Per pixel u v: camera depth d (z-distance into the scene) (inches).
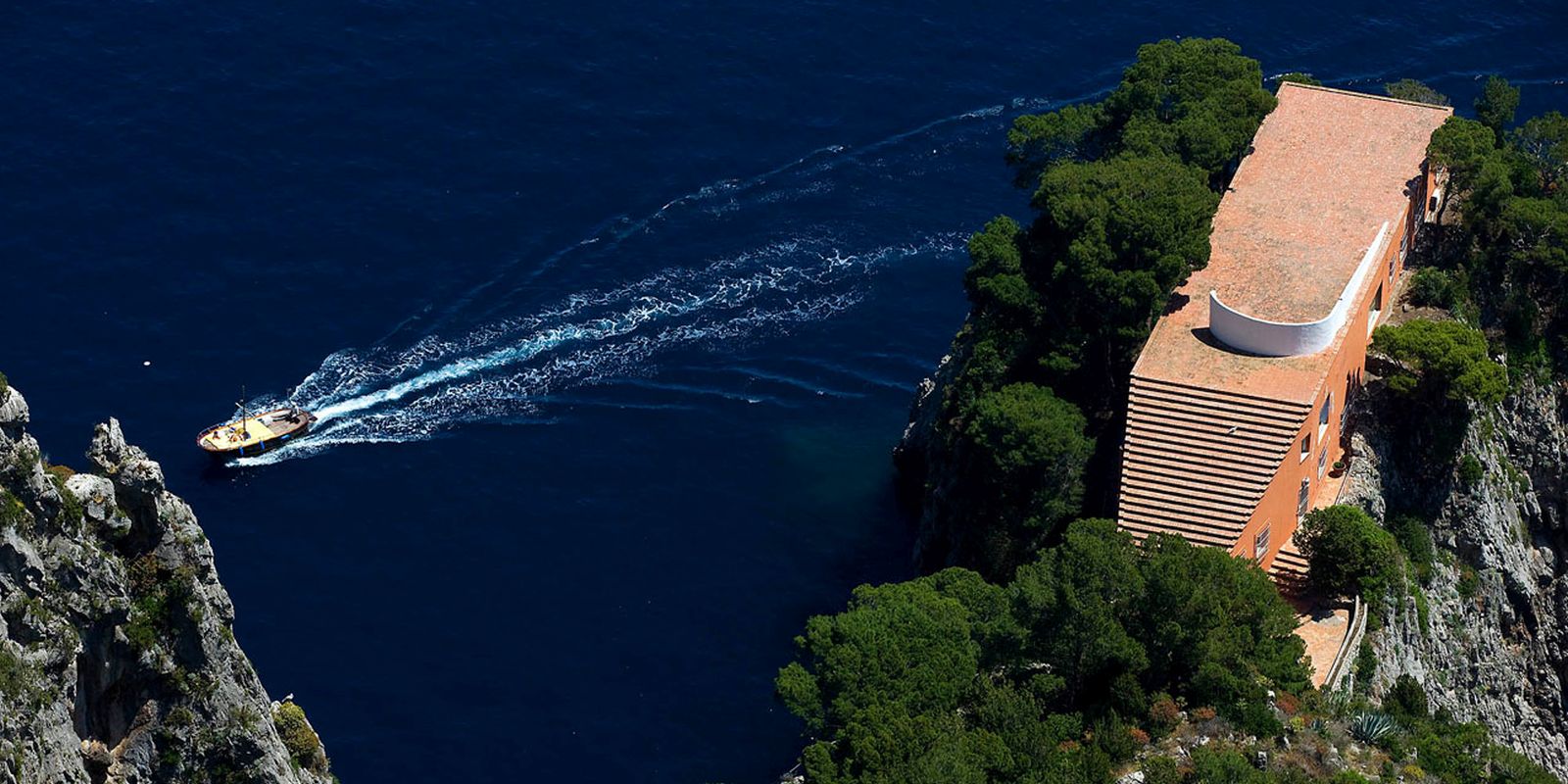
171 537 6087.6
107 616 5949.8
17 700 5561.0
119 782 6063.0
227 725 6225.4
